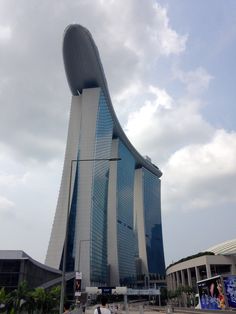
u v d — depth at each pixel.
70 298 136.75
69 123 187.25
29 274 81.88
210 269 129.75
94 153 173.75
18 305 50.91
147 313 81.62
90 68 178.88
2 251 77.44
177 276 159.88
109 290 76.44
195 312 75.81
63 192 166.12
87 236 158.50
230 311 59.56
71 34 166.12
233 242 158.50
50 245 156.75
